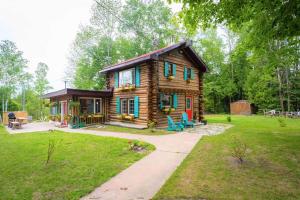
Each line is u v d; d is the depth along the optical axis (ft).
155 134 34.45
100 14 76.59
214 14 20.88
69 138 30.63
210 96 115.44
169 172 15.79
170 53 46.65
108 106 55.16
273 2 18.65
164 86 44.45
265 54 32.04
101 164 17.80
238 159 18.35
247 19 22.33
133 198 11.51
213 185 12.92
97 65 80.59
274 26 21.45
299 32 21.45
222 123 55.26
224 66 115.24
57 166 17.34
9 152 22.58
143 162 18.45
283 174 14.64
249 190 12.09
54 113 62.18
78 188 12.89
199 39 111.24
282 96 90.74
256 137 29.22
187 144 25.75
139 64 46.11
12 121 51.29
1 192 12.48
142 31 87.04
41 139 30.25
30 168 16.90
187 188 12.53
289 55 32.45
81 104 51.65
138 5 86.28
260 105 98.22
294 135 30.89
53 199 11.50
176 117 47.62
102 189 12.84
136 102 46.01
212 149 22.50
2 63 90.58
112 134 34.68
